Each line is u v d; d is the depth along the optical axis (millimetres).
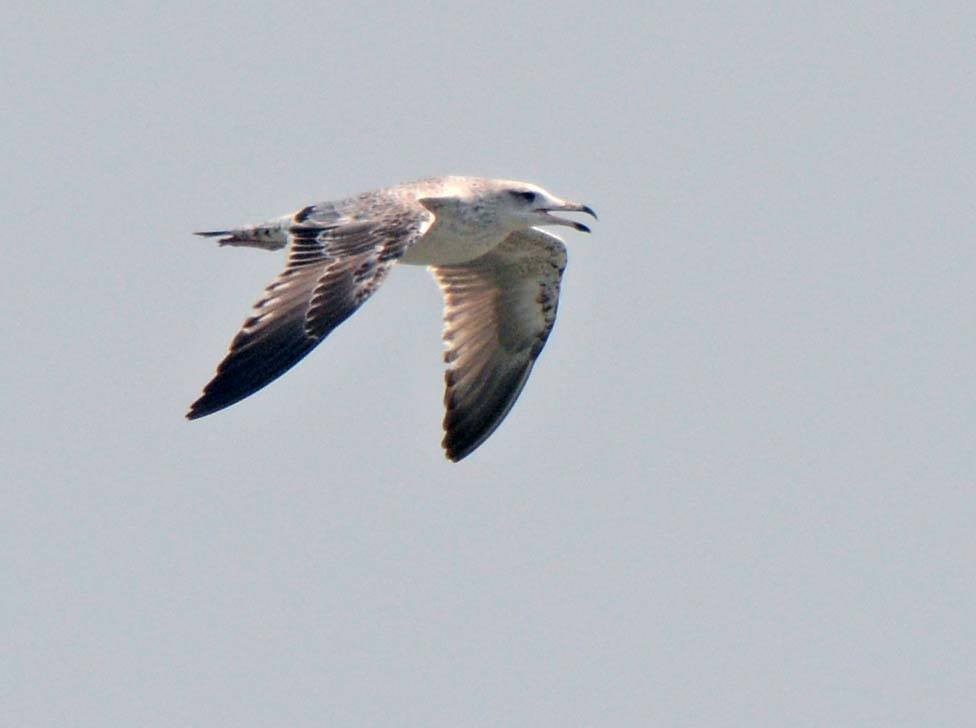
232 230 16875
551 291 18484
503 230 17594
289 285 14703
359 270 14875
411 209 15367
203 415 13852
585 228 17578
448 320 18719
